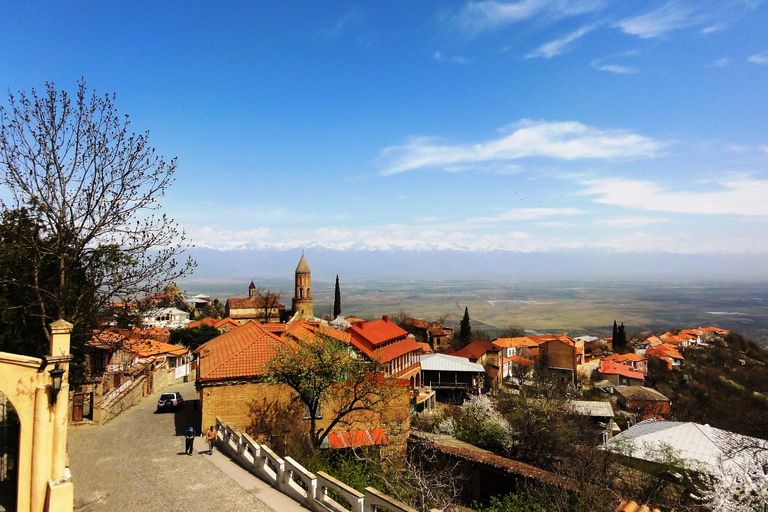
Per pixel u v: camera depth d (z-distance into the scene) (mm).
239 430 26281
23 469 13203
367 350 48812
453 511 19656
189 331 67062
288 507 15445
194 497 16531
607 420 55750
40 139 20391
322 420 29141
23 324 23188
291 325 49250
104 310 24094
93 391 29953
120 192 22406
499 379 77250
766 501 16922
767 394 77875
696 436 29656
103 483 18188
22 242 21094
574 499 22203
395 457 28359
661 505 23312
